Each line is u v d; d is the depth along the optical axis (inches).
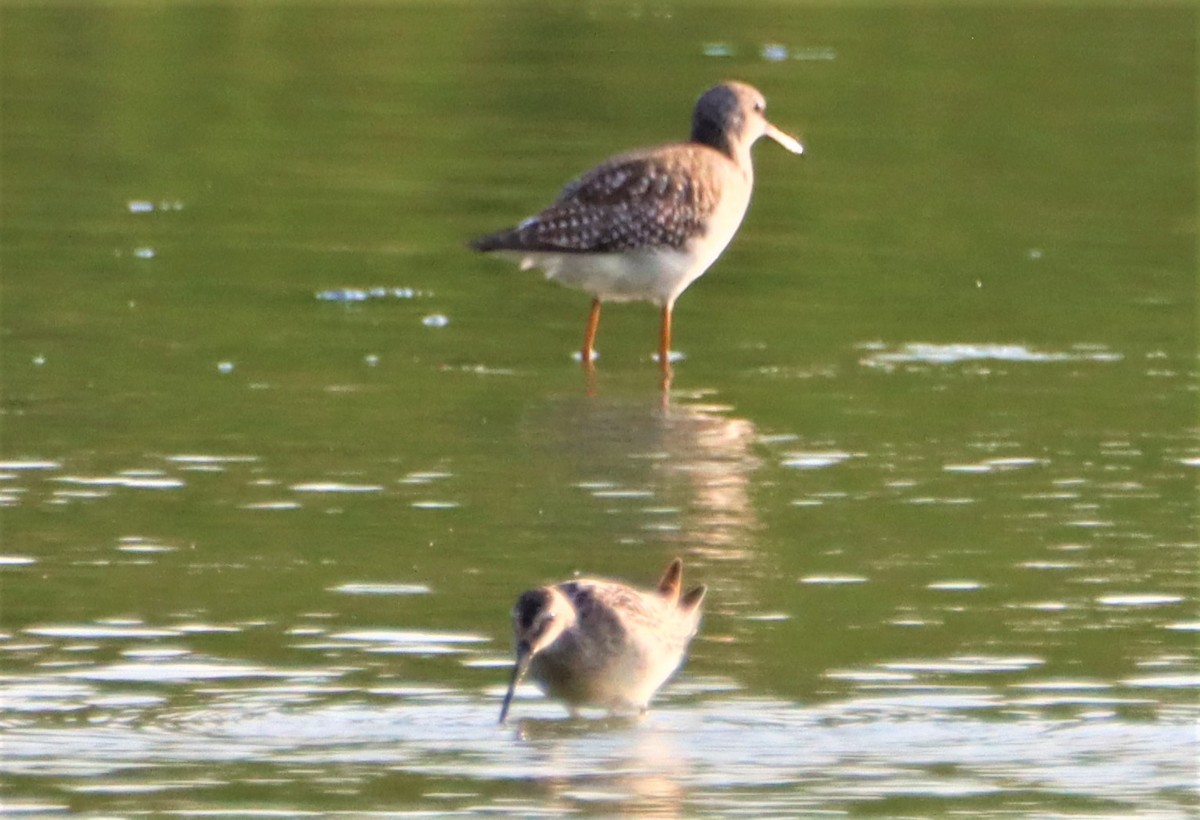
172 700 406.6
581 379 674.2
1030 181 976.3
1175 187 965.8
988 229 885.8
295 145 1028.5
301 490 544.7
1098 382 671.1
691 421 623.5
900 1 1459.2
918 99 1149.1
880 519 529.0
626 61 1240.8
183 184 945.5
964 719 403.2
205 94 1146.0
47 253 817.5
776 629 451.2
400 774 374.6
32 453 569.9
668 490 550.9
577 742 391.9
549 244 697.6
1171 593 475.5
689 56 1256.2
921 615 460.4
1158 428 617.0
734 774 376.2
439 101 1133.1
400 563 488.1
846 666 430.3
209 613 454.0
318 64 1234.0
